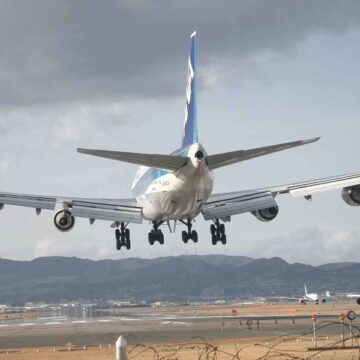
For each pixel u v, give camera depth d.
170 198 125.56
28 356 119.06
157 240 140.88
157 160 116.69
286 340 136.75
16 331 197.88
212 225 137.62
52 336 168.88
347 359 97.44
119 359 68.25
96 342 147.88
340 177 126.88
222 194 137.25
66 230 135.50
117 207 138.00
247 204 132.12
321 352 108.81
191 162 117.56
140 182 138.62
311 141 105.88
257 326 180.25
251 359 102.62
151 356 111.88
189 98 133.38
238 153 114.31
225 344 131.50
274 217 136.50
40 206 131.00
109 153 111.62
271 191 133.75
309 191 128.38
